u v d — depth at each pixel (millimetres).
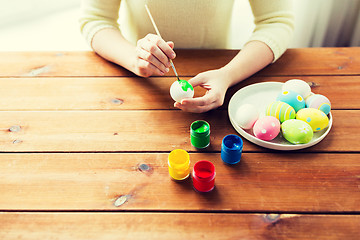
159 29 1061
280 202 568
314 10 1382
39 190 606
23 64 965
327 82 844
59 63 967
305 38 1497
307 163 636
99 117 769
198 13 1008
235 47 1661
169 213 560
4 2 2094
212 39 1097
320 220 538
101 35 958
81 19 1004
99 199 586
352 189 583
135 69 862
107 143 699
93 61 974
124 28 1194
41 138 718
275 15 950
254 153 666
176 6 987
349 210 549
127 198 586
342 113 748
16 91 860
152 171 635
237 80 839
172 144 694
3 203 586
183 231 531
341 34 1438
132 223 546
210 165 587
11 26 2104
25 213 569
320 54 956
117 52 914
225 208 564
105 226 543
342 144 673
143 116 771
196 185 585
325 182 598
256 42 906
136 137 712
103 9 997
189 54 980
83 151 683
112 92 849
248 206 565
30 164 658
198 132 644
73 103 815
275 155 658
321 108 703
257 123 668
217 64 934
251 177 616
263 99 793
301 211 552
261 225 536
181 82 729
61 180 623
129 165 648
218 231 529
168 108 794
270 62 905
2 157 676
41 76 915
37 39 1981
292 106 706
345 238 512
